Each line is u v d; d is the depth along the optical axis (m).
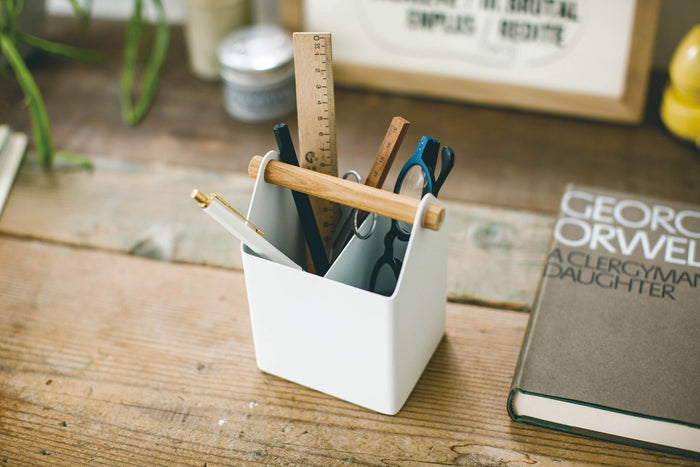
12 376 0.66
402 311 0.54
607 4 0.92
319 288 0.54
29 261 0.80
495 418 0.61
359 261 0.60
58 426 0.61
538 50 0.98
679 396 0.55
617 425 0.57
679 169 0.91
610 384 0.57
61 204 0.89
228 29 1.08
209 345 0.69
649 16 0.91
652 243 0.69
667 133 0.97
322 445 0.59
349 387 0.61
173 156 0.97
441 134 0.99
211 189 0.91
